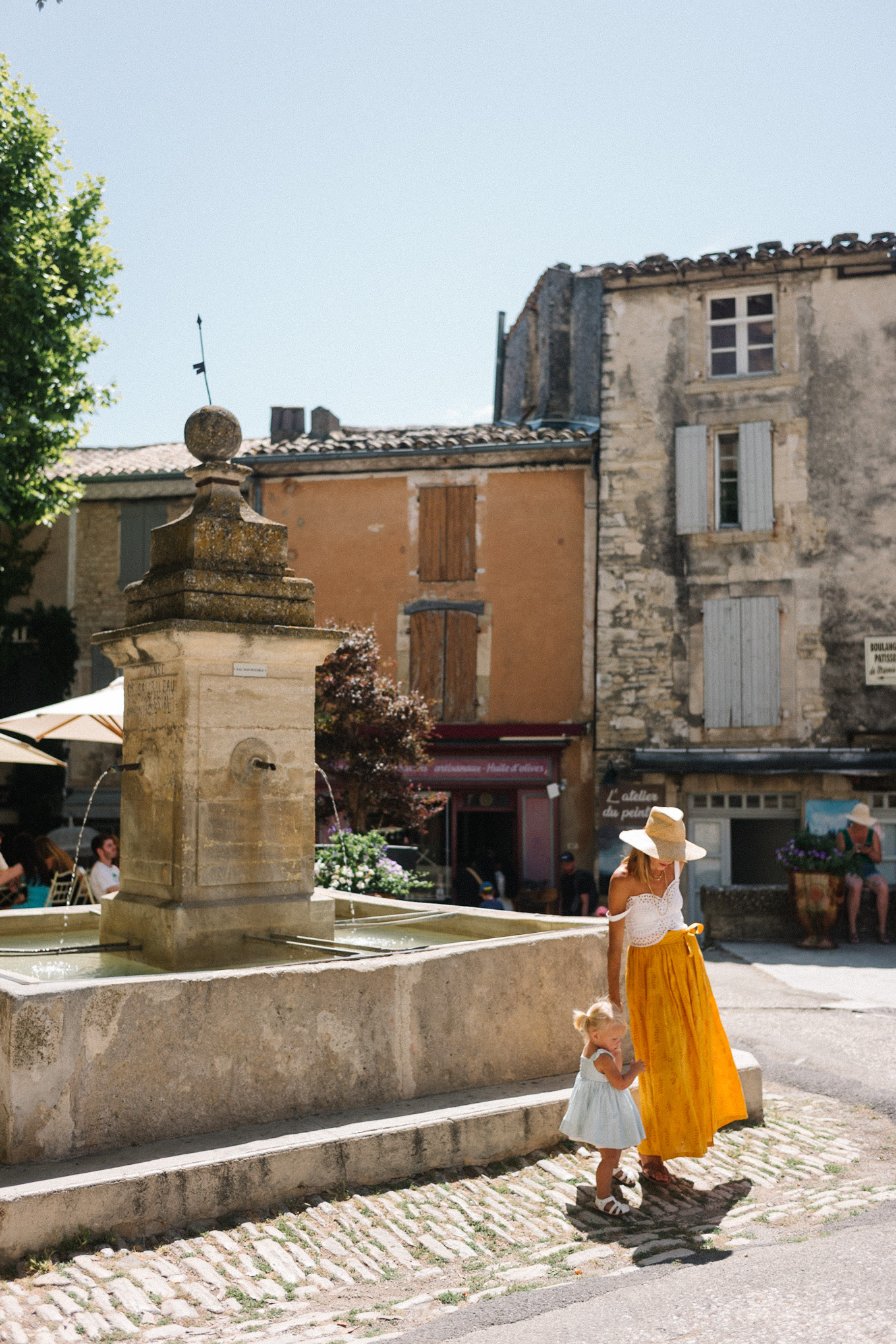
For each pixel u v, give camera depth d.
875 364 18.06
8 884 9.76
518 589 19.53
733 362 18.78
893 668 17.59
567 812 18.84
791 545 18.12
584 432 19.66
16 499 16.62
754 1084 5.81
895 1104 6.13
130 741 6.21
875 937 14.41
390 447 19.95
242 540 6.09
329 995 4.96
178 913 5.54
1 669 21.80
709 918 14.46
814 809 17.58
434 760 19.08
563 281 23.28
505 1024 5.51
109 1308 3.55
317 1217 4.26
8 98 15.41
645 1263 4.02
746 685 18.09
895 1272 3.69
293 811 6.04
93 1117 4.34
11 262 14.83
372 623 19.94
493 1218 4.41
